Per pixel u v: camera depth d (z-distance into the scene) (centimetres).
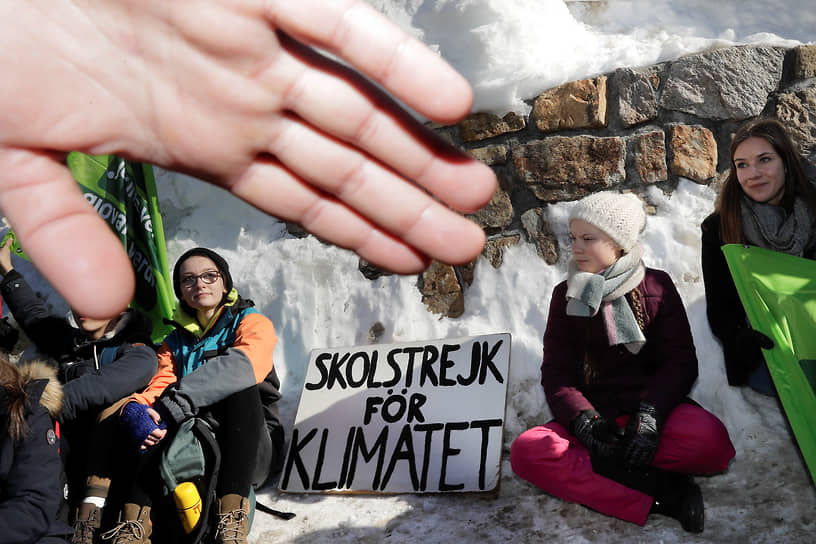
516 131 358
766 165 258
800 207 259
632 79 342
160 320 375
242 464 259
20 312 333
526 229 355
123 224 370
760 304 246
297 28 47
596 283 254
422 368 322
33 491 202
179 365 300
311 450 314
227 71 49
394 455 301
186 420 260
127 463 272
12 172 49
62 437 272
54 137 48
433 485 287
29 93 47
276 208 54
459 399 307
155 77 48
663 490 239
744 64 329
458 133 368
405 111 52
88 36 47
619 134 344
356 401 323
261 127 50
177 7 47
